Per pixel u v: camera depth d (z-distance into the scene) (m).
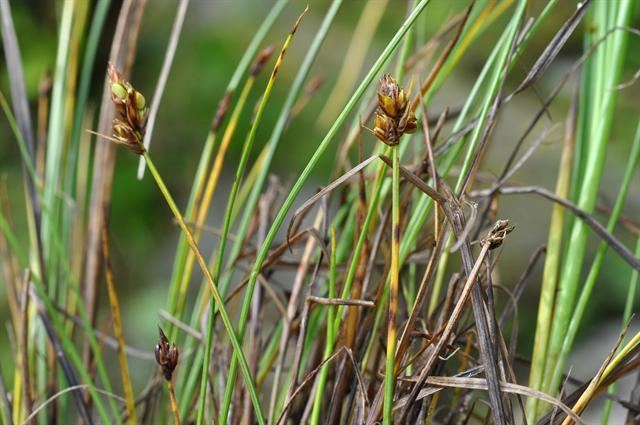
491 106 0.44
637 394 0.45
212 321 0.41
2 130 1.34
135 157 1.46
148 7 1.60
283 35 1.77
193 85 1.59
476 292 0.40
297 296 0.46
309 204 0.40
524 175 1.55
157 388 0.48
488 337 0.40
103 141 0.49
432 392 0.41
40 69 1.33
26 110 0.49
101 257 0.50
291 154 1.52
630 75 1.55
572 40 1.66
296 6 1.83
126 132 0.39
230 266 0.48
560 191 0.47
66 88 0.52
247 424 0.45
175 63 1.60
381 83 0.38
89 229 0.50
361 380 0.42
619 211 0.46
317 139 1.54
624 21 0.46
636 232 0.49
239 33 1.71
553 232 0.46
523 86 0.42
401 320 0.46
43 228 0.50
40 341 0.49
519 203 1.54
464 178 0.42
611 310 1.33
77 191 0.53
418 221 0.43
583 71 0.47
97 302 0.50
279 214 0.40
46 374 0.49
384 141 0.38
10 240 0.45
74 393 0.45
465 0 1.43
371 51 1.72
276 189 0.49
